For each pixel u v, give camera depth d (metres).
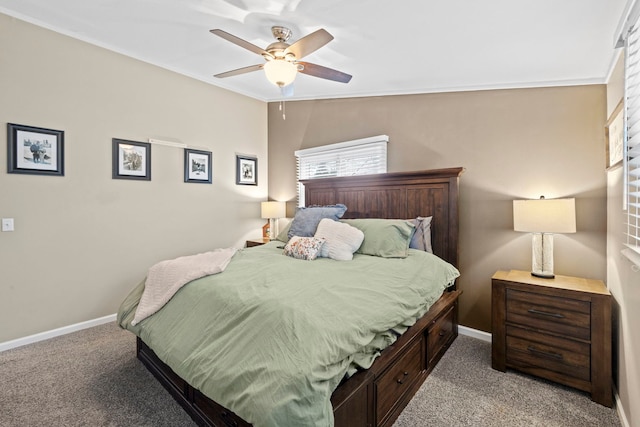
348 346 1.31
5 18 2.49
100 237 3.05
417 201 3.00
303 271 2.03
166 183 3.53
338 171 3.85
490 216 2.82
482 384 2.09
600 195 2.36
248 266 2.17
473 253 2.90
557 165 2.54
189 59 3.24
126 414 1.77
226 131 4.12
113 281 3.14
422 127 3.21
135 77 3.24
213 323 1.58
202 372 1.37
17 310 2.61
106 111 3.05
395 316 1.64
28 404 1.85
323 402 1.11
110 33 2.75
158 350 1.71
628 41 1.65
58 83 2.76
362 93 3.61
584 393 1.99
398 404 1.75
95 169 3.00
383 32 2.28
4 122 2.51
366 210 3.34
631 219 1.72
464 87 2.96
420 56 2.57
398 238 2.62
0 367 2.26
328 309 1.48
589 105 2.42
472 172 2.91
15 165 2.56
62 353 2.48
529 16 1.92
